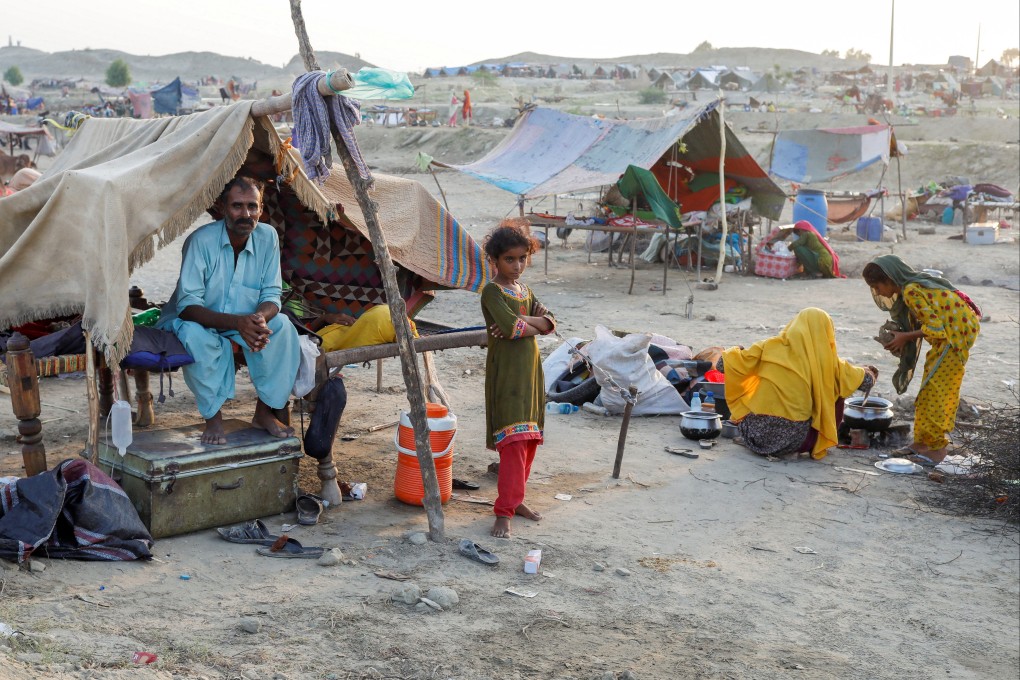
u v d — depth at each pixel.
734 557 5.73
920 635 4.89
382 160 48.75
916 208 27.12
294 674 3.91
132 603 4.46
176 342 5.47
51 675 3.46
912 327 7.60
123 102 69.88
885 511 6.61
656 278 17.39
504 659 4.25
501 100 87.81
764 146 41.84
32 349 5.61
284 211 7.11
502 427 5.69
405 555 5.35
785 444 7.52
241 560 5.12
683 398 8.98
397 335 5.52
